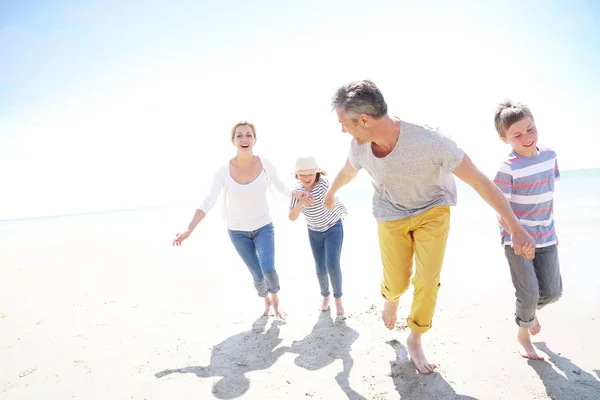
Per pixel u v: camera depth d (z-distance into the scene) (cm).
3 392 276
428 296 242
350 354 299
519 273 255
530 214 260
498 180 265
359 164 264
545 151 267
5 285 586
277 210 1252
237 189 377
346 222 946
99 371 299
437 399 232
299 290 467
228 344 335
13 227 1859
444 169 226
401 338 317
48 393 272
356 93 213
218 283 523
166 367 300
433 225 241
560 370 249
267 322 379
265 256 375
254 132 378
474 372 256
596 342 278
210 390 264
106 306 455
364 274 505
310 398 246
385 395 242
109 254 802
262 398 249
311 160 364
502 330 311
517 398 226
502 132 267
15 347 352
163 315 414
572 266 432
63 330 388
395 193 248
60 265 716
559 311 331
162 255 749
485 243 596
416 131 223
